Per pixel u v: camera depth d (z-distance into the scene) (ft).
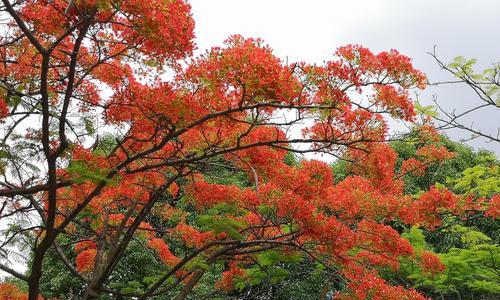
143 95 19.01
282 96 17.17
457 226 31.17
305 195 24.61
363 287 23.84
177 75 19.01
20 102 19.69
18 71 22.77
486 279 33.99
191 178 27.78
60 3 18.37
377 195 26.09
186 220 46.11
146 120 20.81
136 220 26.94
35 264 20.42
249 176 25.75
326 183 24.67
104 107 20.71
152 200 26.48
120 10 15.99
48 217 19.03
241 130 23.30
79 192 25.08
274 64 16.67
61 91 22.72
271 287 47.75
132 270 44.11
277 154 24.76
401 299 23.63
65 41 22.21
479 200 28.04
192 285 26.23
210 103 18.76
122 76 21.54
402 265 31.50
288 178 24.52
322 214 23.18
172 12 16.39
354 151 26.55
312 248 25.29
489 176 30.86
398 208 25.90
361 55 18.16
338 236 23.26
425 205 26.61
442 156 32.27
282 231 26.86
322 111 18.70
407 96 19.27
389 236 25.49
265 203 23.22
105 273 26.20
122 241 26.76
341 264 25.66
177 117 18.43
